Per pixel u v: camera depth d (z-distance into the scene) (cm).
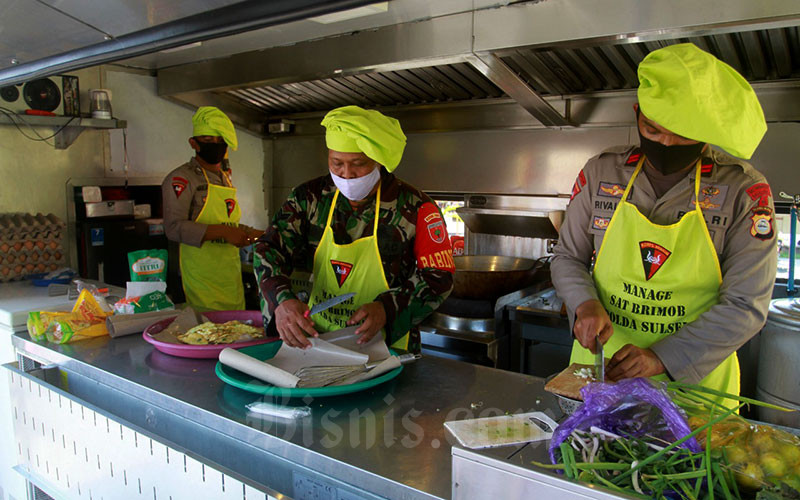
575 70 293
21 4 160
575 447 95
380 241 183
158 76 390
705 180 144
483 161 373
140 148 392
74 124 338
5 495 221
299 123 441
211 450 134
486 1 242
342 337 163
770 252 138
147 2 135
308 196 190
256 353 160
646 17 208
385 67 285
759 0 188
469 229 388
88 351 174
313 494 115
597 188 158
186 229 299
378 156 165
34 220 321
